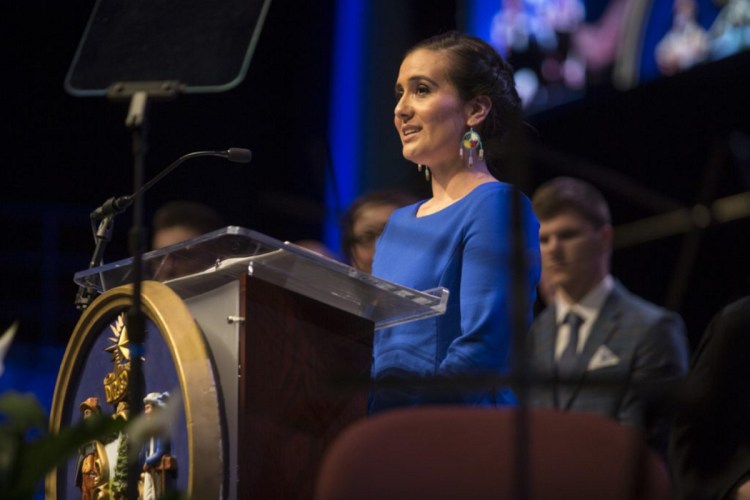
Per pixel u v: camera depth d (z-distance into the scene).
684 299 9.01
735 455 5.58
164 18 4.83
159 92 4.63
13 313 17.62
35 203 18.78
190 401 4.32
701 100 14.21
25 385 15.23
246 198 18.73
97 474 4.72
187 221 10.70
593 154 15.20
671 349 6.51
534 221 5.88
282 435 4.52
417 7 18.55
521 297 3.11
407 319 5.11
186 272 4.77
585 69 15.58
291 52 19.14
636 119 14.85
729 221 3.93
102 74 4.74
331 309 4.79
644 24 14.91
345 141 19.03
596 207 7.00
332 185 7.85
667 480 3.63
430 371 5.66
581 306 6.85
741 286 6.68
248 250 4.52
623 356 6.51
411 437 3.61
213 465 4.29
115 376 4.80
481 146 6.28
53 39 18.94
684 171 14.30
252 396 4.45
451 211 6.02
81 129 19.03
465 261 5.79
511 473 3.57
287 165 18.97
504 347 5.55
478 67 6.32
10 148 18.86
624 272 12.15
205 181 18.70
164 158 18.73
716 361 5.62
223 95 18.84
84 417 4.95
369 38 19.03
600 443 3.62
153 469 4.43
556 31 15.98
